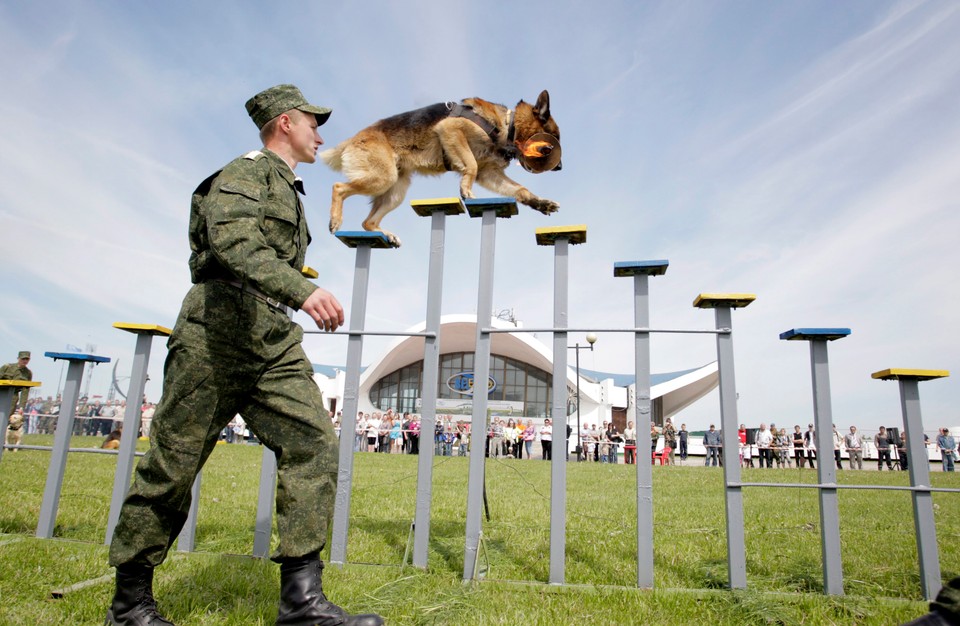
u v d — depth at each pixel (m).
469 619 2.50
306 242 2.58
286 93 2.63
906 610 2.78
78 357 4.01
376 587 2.97
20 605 2.47
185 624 2.37
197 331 2.16
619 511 6.14
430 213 3.70
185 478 2.16
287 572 2.15
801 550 4.13
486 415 3.37
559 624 2.45
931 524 3.04
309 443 2.23
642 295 3.38
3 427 3.98
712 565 3.59
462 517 5.45
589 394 37.12
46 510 3.91
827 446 3.12
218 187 2.16
